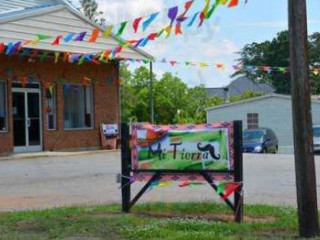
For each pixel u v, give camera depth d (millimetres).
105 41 23312
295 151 7805
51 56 23328
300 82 7707
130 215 9320
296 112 7738
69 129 24672
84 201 11398
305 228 7762
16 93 22875
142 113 50594
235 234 7996
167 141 9258
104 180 14930
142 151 9422
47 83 23781
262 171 17328
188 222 8578
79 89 25359
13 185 14047
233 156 8930
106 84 26234
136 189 13055
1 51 20406
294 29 7707
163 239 7559
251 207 10039
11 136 22438
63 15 22188
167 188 13195
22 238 7836
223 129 8977
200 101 52750
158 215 9453
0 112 22344
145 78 50875
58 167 18281
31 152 23141
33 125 23469
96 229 8281
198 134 9078
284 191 12859
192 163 9117
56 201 11469
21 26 21047
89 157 22016
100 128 25875
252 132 29688
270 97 46688
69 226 8492
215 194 12227
